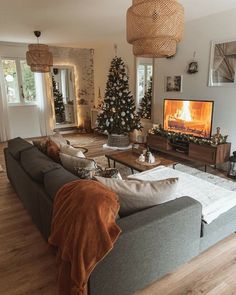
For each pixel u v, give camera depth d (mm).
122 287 1500
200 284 1745
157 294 1666
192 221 1736
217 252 2064
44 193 1964
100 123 5711
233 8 3576
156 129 4895
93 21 4207
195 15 3939
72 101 7414
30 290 1709
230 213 2062
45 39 5707
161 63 4988
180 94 4684
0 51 5941
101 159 4746
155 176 2773
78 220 1309
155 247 1568
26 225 2502
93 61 7508
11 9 3471
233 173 3725
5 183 3578
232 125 3904
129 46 5762
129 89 5934
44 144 2777
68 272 1393
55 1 3193
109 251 1307
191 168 4156
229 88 3844
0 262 1973
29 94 6617
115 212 1410
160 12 1959
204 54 4133
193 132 4289
